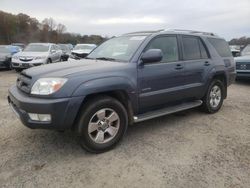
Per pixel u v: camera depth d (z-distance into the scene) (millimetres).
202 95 5332
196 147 3918
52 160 3500
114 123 3852
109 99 3707
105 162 3461
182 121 5121
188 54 4996
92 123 3609
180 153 3717
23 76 3855
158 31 4695
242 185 2955
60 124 3352
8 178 3066
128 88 3867
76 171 3236
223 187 2916
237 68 9625
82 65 3906
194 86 5023
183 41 4969
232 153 3727
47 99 3295
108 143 3758
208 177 3109
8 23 69000
